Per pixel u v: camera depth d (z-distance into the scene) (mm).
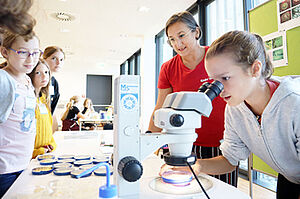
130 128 603
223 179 1198
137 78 621
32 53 1025
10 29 425
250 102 805
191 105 571
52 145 1360
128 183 604
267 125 771
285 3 1748
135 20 3955
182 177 713
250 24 2102
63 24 4078
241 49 656
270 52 1897
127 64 7398
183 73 1358
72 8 3453
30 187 661
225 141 961
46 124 1396
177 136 607
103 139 1897
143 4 3354
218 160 910
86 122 5117
